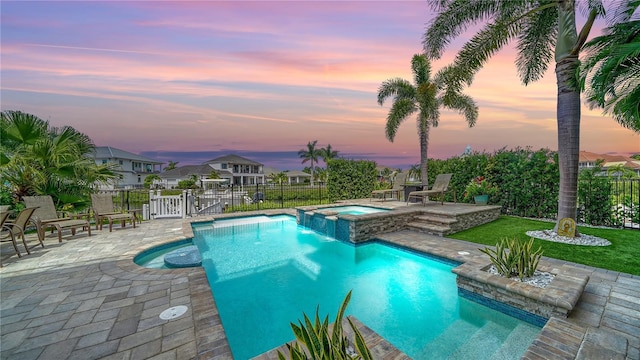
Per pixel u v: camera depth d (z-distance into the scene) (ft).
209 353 7.64
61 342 8.32
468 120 42.75
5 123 24.23
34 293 11.75
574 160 19.35
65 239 21.70
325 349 5.30
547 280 11.63
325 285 15.31
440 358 9.02
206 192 70.90
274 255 20.67
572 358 7.28
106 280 13.17
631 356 7.29
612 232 20.74
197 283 12.69
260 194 67.46
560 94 19.85
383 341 7.61
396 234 23.63
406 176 40.78
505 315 11.23
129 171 130.21
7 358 7.61
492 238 20.59
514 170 29.17
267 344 10.16
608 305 10.37
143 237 22.35
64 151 26.04
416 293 14.02
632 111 16.78
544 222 24.95
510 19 22.17
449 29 24.06
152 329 8.93
